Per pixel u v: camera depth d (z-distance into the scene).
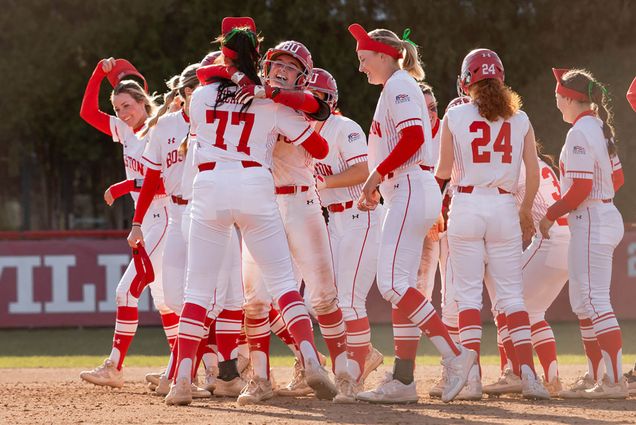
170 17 40.00
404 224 12.03
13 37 39.31
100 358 23.44
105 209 43.56
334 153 13.34
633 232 28.75
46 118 40.91
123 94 15.33
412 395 12.29
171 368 14.20
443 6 38.81
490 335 28.33
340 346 12.79
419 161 12.15
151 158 13.52
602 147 13.00
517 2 39.94
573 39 40.09
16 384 16.45
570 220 13.27
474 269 12.85
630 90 15.18
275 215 11.68
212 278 11.98
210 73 11.74
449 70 39.34
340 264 13.38
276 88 11.41
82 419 11.16
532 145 12.88
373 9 39.53
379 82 12.55
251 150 11.55
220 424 10.52
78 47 39.03
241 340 14.57
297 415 11.22
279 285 11.73
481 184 12.63
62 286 29.62
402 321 12.31
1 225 43.34
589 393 12.92
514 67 40.16
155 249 14.83
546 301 14.05
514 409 11.69
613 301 28.67
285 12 39.25
